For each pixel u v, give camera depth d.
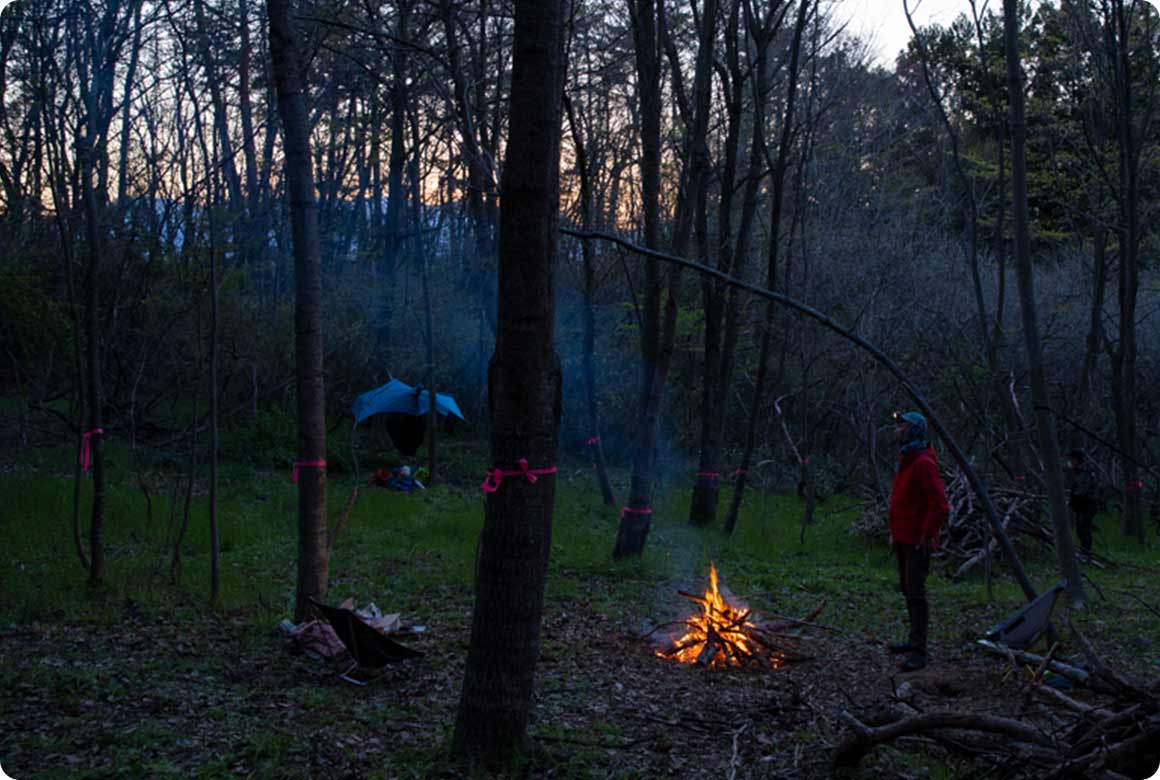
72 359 14.18
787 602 9.51
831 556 12.61
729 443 22.77
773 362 21.12
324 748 4.97
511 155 4.55
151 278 12.90
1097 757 4.21
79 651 6.64
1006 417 14.51
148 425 17.19
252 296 19.67
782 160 13.44
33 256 14.06
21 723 5.20
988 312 19.64
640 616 8.64
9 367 15.65
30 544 10.09
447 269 24.27
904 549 7.32
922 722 4.68
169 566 9.31
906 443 7.47
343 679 6.33
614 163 19.97
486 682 4.72
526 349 4.60
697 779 4.81
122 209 11.95
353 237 26.50
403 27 14.41
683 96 13.43
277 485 15.68
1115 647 7.72
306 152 7.27
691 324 21.64
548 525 4.75
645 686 6.49
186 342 14.05
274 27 7.21
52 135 8.07
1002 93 19.86
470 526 13.00
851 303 18.03
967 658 7.37
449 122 17.73
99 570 8.16
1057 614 8.95
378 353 22.61
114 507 11.88
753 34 13.15
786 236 19.12
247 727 5.30
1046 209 24.08
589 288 16.39
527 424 4.64
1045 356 19.11
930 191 24.03
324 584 7.38
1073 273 21.61
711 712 5.91
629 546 11.17
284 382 19.53
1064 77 16.50
